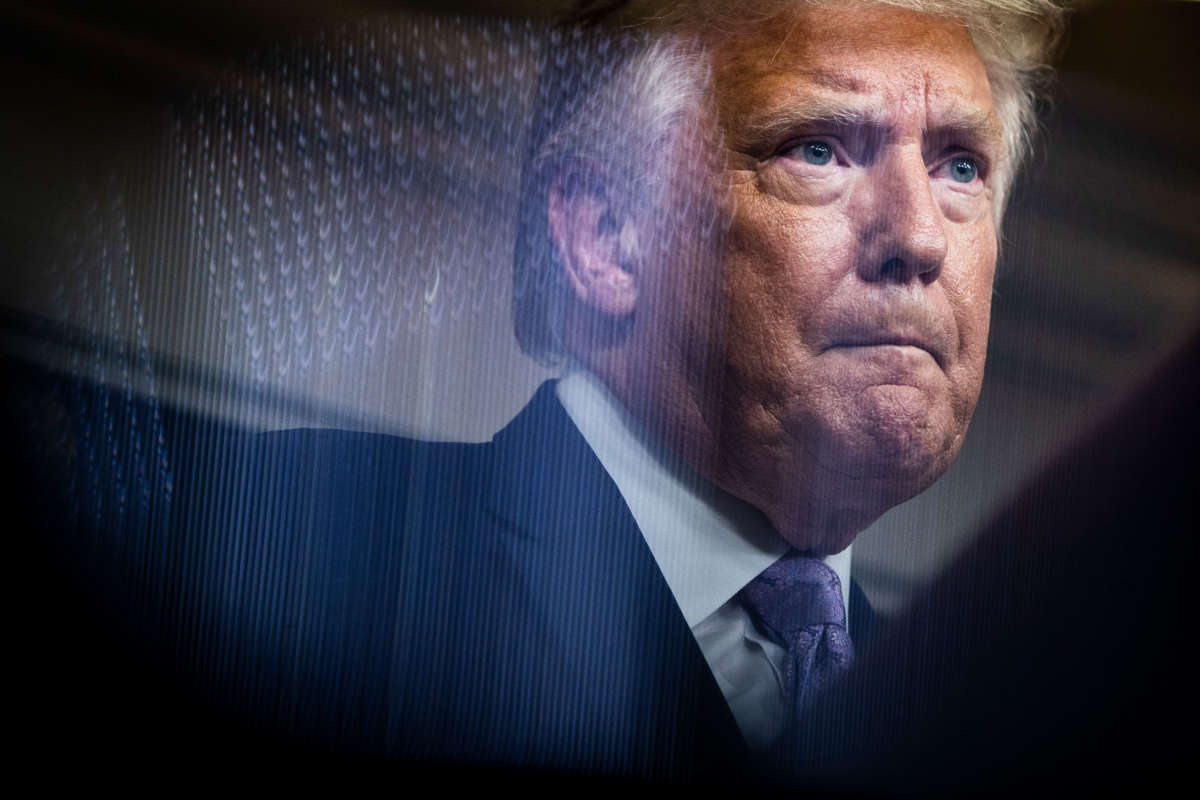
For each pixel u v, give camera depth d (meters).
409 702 1.35
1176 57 1.59
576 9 1.42
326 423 1.40
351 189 1.43
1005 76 1.50
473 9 1.43
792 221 1.34
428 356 1.40
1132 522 1.54
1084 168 1.58
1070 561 1.53
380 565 1.37
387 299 1.41
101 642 1.35
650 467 1.36
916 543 1.46
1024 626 1.49
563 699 1.34
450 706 1.35
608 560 1.35
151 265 1.42
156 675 1.35
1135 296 1.57
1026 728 1.45
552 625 1.35
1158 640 1.49
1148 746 1.48
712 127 1.36
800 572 1.38
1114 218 1.58
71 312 1.40
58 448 1.38
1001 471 1.50
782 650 1.38
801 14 1.39
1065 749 1.45
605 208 1.38
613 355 1.37
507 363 1.40
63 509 1.37
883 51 1.39
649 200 1.37
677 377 1.36
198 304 1.41
